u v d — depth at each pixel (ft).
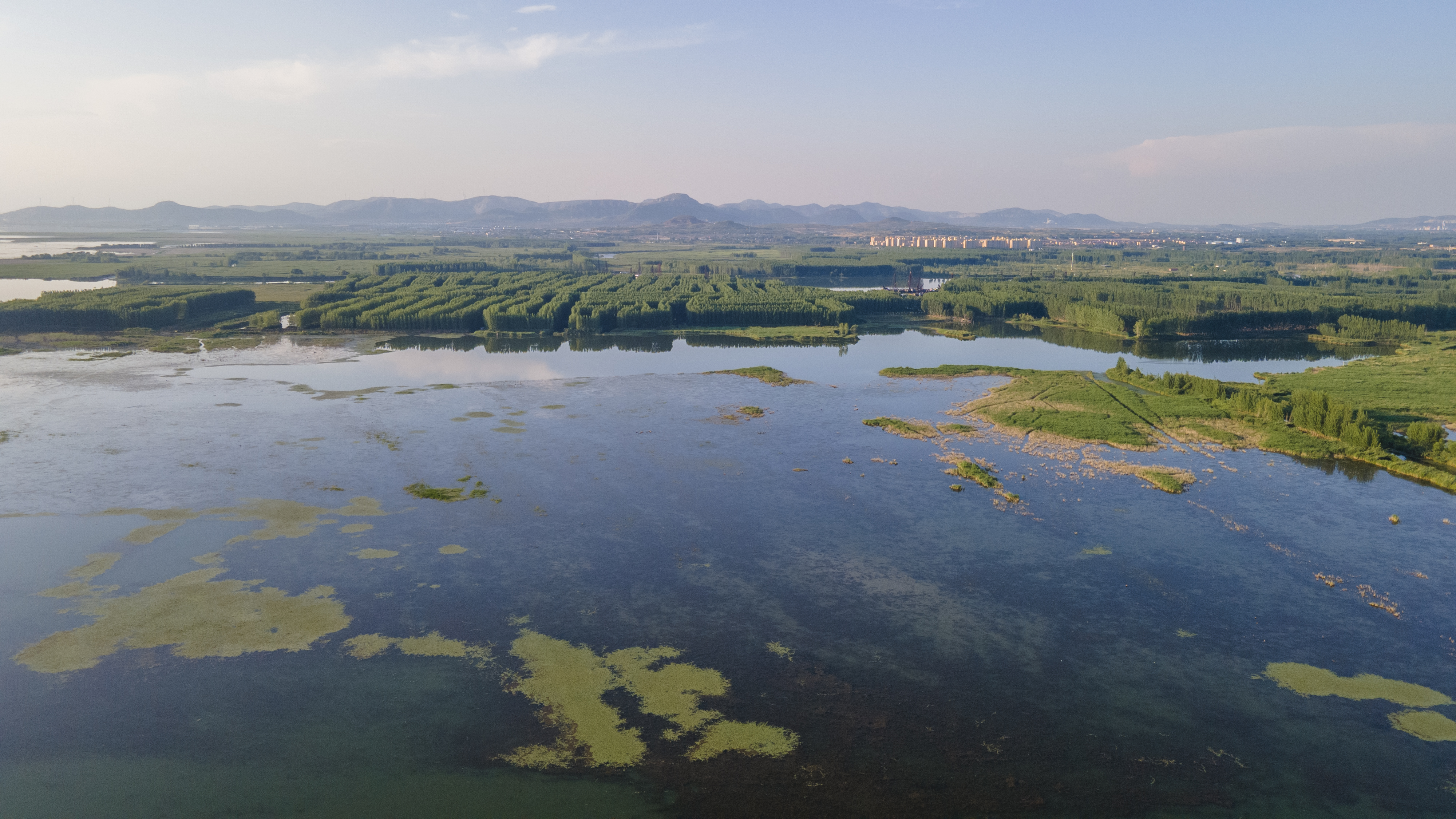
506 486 378.73
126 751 201.05
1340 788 195.52
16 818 179.52
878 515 352.08
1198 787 195.52
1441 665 243.60
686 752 205.16
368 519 337.11
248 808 183.93
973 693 230.07
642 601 277.03
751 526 339.16
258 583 282.36
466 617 264.72
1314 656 248.52
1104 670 240.94
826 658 245.86
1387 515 353.51
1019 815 186.70
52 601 266.98
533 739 208.74
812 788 193.98
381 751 203.51
